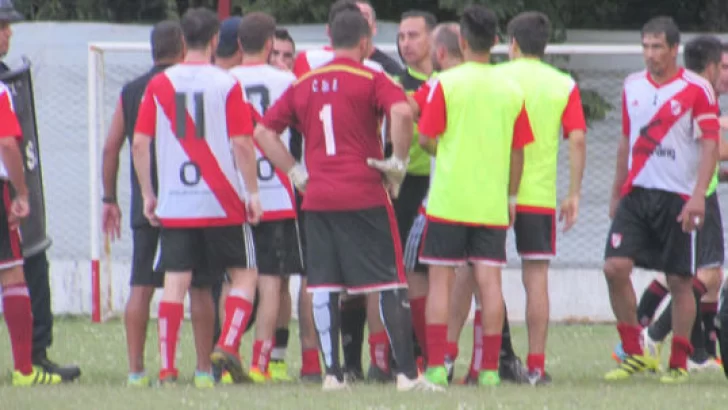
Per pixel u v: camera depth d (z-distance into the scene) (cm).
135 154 2873
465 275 3092
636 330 3228
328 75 2797
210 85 2867
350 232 2780
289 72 3178
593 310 4766
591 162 4900
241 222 2912
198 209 2870
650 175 3150
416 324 3158
